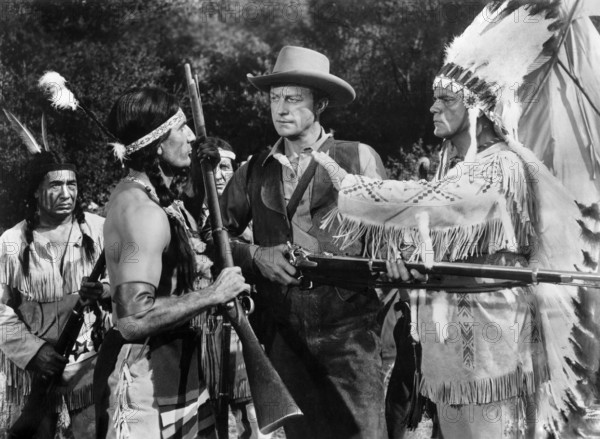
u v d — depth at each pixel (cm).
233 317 346
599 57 446
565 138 445
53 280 443
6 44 1019
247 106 1130
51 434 425
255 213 419
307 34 1116
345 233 394
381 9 1067
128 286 316
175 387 330
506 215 370
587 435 397
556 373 399
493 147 381
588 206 415
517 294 379
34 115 927
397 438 433
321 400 412
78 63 1035
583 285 357
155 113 337
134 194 328
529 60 399
